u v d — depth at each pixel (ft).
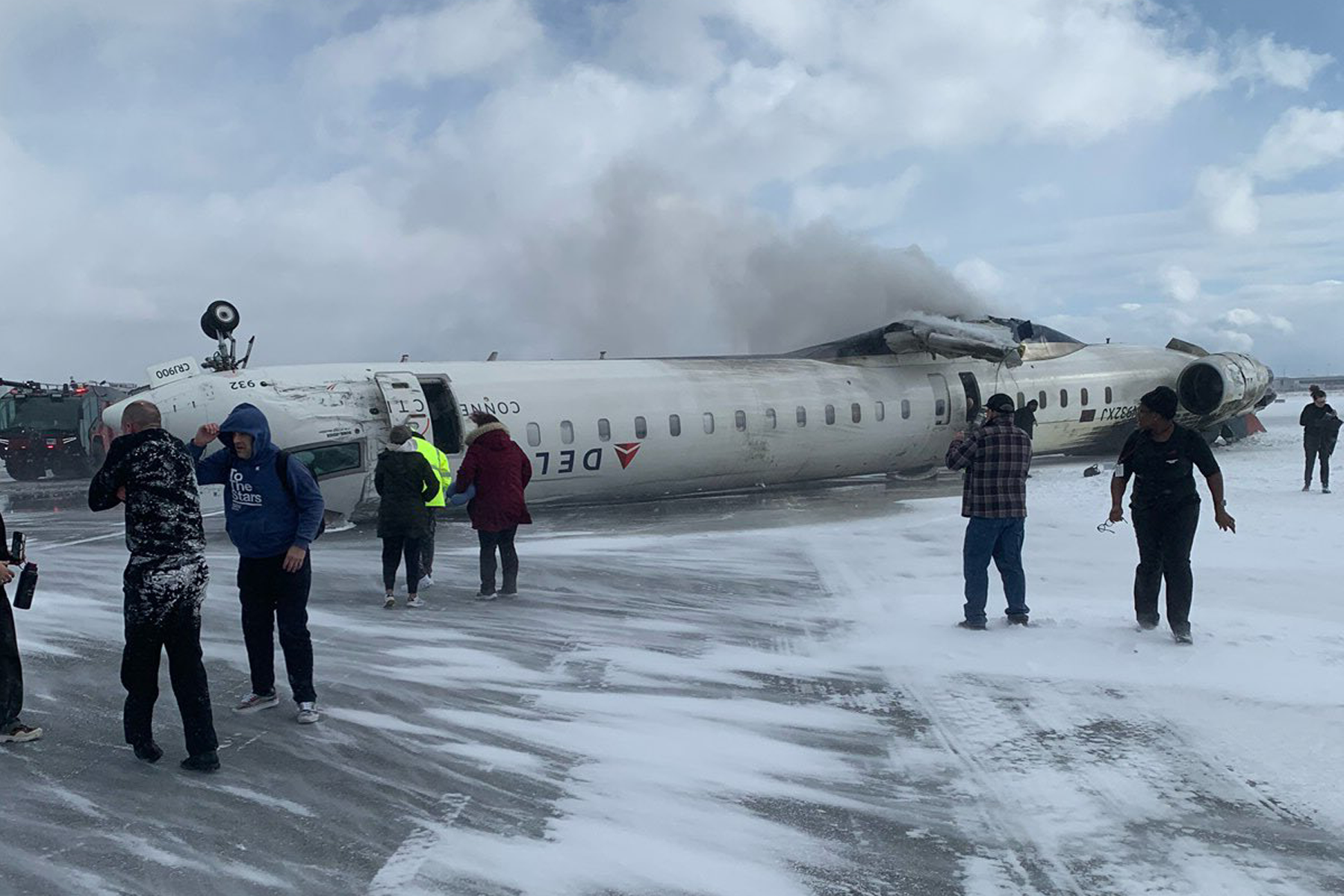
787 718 20.53
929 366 70.38
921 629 27.50
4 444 97.09
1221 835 14.96
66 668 24.48
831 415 64.54
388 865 14.03
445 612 30.99
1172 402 24.86
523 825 15.38
